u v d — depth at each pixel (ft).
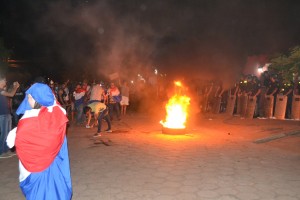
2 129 24.31
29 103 10.21
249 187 16.84
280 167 20.56
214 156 23.48
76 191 16.35
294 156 23.45
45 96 10.01
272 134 32.04
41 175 10.03
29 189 10.03
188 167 20.57
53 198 10.16
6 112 24.39
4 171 20.16
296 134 32.27
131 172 19.54
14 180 18.38
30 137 9.71
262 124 39.68
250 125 39.55
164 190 16.46
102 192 16.21
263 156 23.44
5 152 24.73
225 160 22.30
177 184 17.34
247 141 29.50
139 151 25.23
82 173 19.39
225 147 26.68
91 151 25.35
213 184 17.30
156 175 18.92
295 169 20.12
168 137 31.71
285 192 16.16
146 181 17.85
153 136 32.35
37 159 9.81
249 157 23.15
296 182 17.66
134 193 16.05
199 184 17.31
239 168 20.30
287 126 36.78
